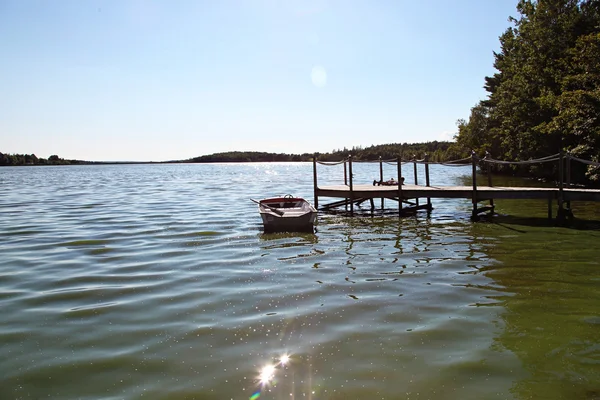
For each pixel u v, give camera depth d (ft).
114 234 51.42
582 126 84.43
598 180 102.42
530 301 26.86
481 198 60.95
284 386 17.75
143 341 22.07
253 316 25.13
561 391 17.03
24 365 19.81
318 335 22.40
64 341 22.20
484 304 26.43
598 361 19.29
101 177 233.55
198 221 61.11
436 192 63.41
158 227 56.18
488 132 172.86
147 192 117.80
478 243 44.83
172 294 29.27
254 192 114.52
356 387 17.58
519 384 17.57
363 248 43.34
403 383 17.79
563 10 113.60
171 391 17.58
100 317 25.30
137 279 32.91
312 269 35.37
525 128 115.44
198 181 178.81
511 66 131.75
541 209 72.02
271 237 49.60
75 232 53.01
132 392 17.56
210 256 40.27
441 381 17.88
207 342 21.84
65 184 163.32
